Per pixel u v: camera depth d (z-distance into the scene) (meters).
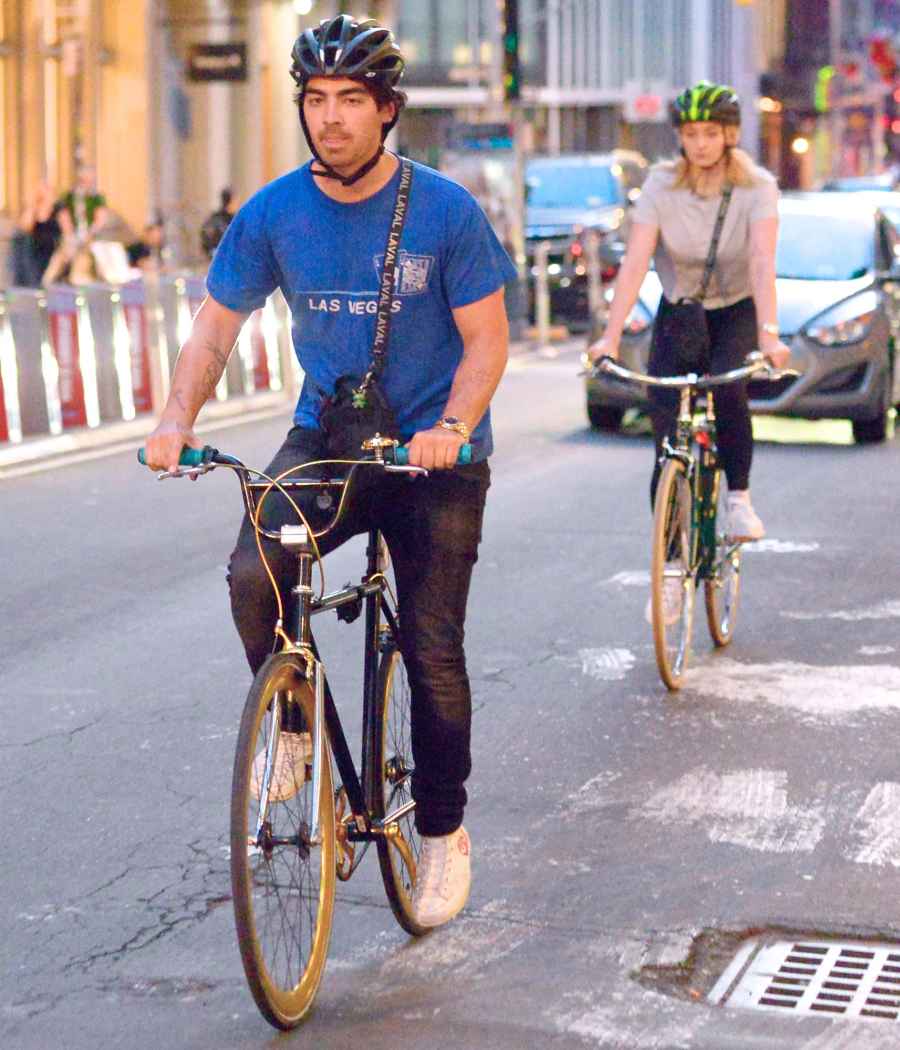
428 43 163.50
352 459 12.71
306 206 13.04
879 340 42.66
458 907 13.85
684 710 20.36
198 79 88.81
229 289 13.30
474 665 22.34
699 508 21.84
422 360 13.39
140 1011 12.71
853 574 28.02
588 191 87.31
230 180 100.81
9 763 18.41
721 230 21.89
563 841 16.14
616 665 22.36
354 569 28.20
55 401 43.72
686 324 21.58
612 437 44.38
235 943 13.91
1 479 38.12
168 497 35.47
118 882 15.17
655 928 14.16
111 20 91.62
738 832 16.34
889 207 52.06
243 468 12.60
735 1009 12.77
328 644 23.11
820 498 35.16
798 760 18.52
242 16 100.06
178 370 13.20
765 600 26.17
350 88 12.53
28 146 83.69
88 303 45.31
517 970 13.37
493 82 83.88
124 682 21.53
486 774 18.06
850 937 14.03
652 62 199.12
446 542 13.26
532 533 31.36
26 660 22.66
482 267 13.09
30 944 13.89
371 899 14.71
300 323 13.39
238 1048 12.14
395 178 12.99
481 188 78.62
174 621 24.72
